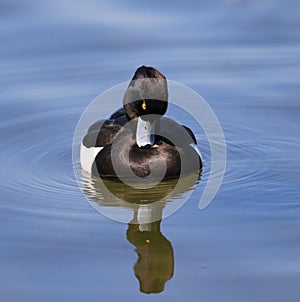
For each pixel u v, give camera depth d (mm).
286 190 12328
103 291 9484
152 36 18328
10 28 18406
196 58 17641
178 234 10883
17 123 15281
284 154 13977
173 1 19531
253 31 18625
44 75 17000
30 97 16219
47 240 10758
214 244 10531
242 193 12273
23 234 10938
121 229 11102
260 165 13477
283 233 10781
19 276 9844
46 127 15195
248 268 9875
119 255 10336
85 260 10219
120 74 17031
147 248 10500
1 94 16281
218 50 17938
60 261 10188
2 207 11844
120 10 19281
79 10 19141
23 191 12508
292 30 18641
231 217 11383
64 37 18141
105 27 18516
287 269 9820
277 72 17156
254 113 15719
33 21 18625
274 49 17984
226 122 15469
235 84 16750
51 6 19250
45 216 11523
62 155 14117
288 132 14898
